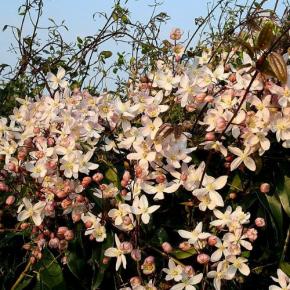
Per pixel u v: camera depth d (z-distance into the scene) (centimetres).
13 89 153
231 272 90
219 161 102
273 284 100
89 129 102
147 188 96
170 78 103
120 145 100
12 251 113
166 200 102
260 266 99
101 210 100
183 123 105
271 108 93
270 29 88
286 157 99
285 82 85
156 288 92
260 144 93
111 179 102
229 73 104
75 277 103
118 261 93
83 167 98
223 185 93
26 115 112
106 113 102
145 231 98
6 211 115
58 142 103
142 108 99
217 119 94
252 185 99
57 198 102
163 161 100
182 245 93
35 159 109
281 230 97
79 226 102
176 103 109
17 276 110
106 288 101
